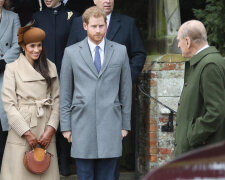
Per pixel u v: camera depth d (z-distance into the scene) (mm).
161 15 21172
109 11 18203
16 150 14867
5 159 15180
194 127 11250
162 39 20672
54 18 18906
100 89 14578
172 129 19047
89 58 14727
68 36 18906
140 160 20625
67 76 14914
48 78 15406
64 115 14914
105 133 14492
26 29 15312
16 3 21266
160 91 19125
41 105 15117
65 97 14953
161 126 19250
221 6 21875
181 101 11891
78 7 21266
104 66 14680
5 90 15070
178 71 19156
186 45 11820
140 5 28094
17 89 15203
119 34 18250
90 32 14500
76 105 14672
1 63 17531
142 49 18578
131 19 18641
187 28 11711
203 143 11453
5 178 14938
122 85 15141
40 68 15461
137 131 20078
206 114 10945
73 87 15148
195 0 25969
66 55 14914
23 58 15492
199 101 11398
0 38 18031
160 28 21281
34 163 14477
